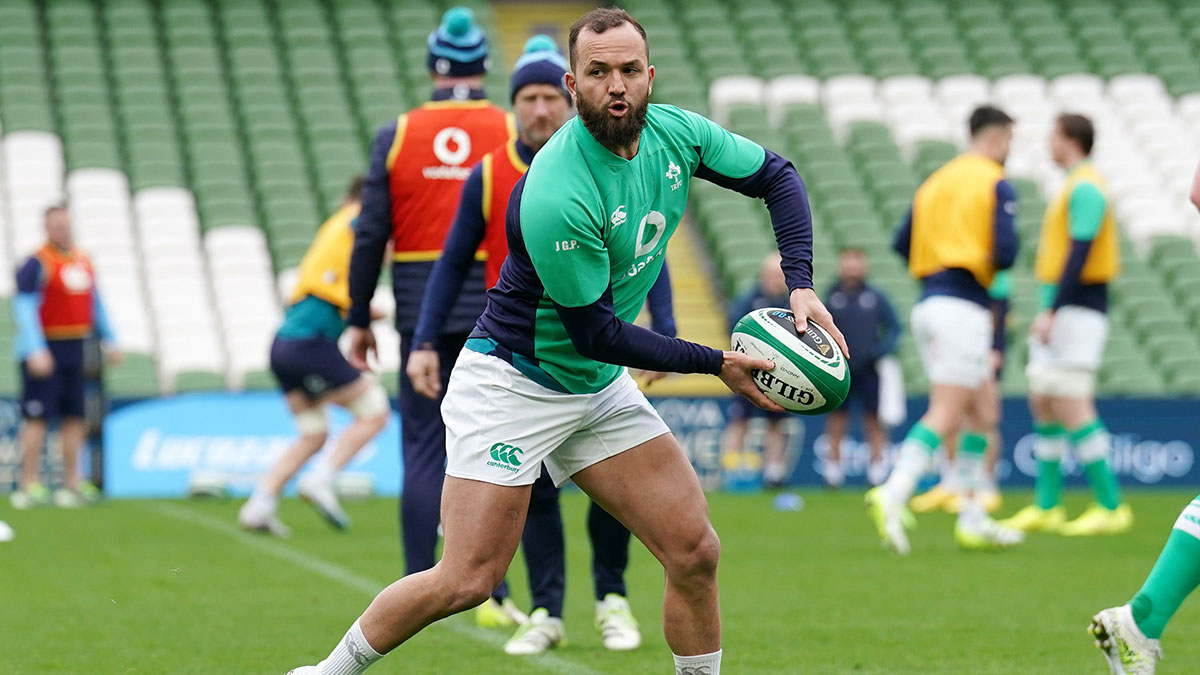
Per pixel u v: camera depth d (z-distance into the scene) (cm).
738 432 5162
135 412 4906
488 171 1859
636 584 2736
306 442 3625
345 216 3572
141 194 6288
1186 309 6469
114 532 3609
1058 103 7612
